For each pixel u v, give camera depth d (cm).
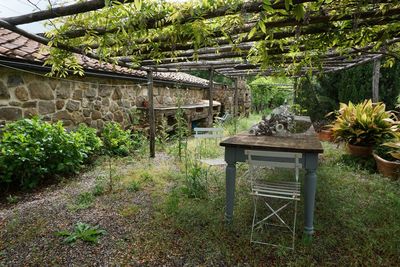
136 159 500
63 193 331
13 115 384
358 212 263
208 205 285
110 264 195
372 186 330
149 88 505
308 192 223
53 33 245
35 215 270
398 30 251
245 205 287
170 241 222
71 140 391
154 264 195
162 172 407
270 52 327
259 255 205
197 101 1005
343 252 205
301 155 210
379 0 184
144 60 409
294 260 197
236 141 254
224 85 1150
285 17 208
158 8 206
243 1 183
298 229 239
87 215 270
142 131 629
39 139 357
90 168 441
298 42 276
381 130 424
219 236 228
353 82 668
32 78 409
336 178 362
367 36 257
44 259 199
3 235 233
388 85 634
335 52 377
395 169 360
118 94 593
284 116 318
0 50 346
